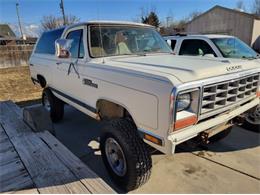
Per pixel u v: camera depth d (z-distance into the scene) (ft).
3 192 7.39
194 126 7.34
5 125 12.76
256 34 72.69
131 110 7.95
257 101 10.12
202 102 7.25
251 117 13.39
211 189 9.00
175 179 9.67
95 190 7.41
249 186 9.16
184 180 9.60
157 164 10.84
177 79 6.74
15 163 8.93
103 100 9.80
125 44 11.48
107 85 9.04
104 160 9.46
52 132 12.59
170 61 9.39
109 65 9.16
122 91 8.24
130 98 7.89
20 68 53.83
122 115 9.11
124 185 8.59
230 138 13.30
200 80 7.11
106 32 11.10
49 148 9.99
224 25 77.46
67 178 8.01
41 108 12.33
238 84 8.64
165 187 9.15
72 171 8.38
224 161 11.02
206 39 18.75
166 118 6.64
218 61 9.34
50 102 15.83
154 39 12.94
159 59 10.06
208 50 18.48
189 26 89.15
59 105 15.97
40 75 17.25
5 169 8.57
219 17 78.28
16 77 40.14
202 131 7.70
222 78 7.73
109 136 8.70
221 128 8.73
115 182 9.10
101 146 9.37
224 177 9.77
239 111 9.07
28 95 26.78
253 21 69.92
